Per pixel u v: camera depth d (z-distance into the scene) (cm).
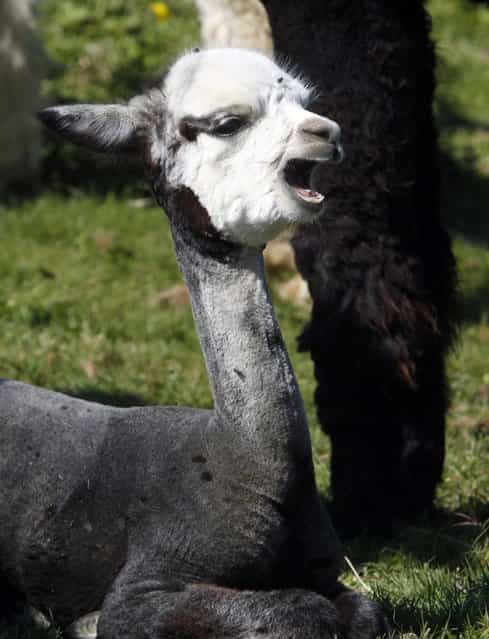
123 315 2184
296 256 1403
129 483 1111
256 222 1034
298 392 1078
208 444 1091
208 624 1036
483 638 1144
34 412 1173
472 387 1962
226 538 1070
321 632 1036
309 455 1084
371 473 1441
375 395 1419
